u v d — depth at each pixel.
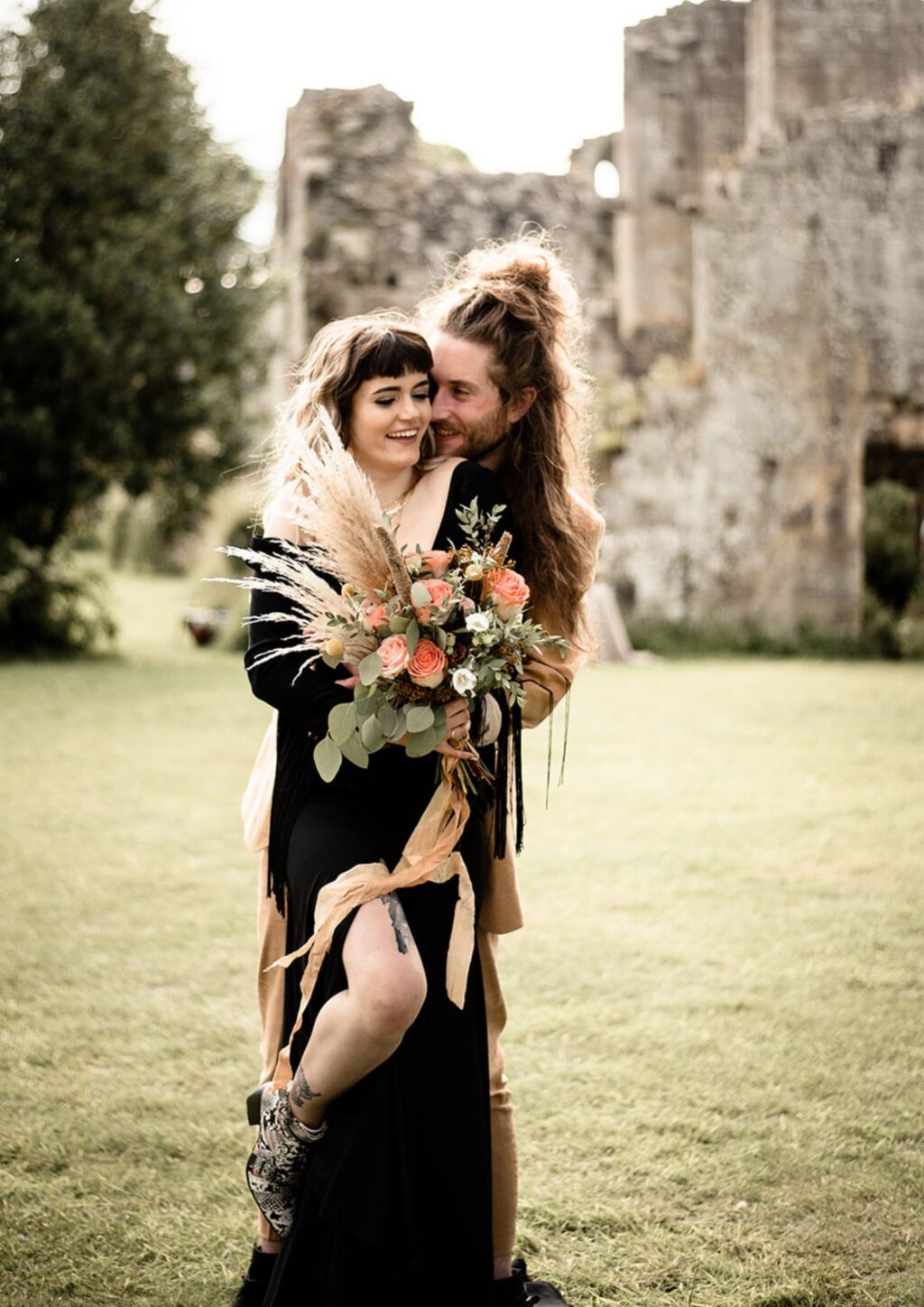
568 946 4.41
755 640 14.55
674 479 14.87
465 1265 2.25
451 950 2.25
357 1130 2.17
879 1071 3.44
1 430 12.91
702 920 4.70
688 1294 2.47
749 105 19.36
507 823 2.52
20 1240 2.65
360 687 2.19
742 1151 3.01
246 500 16.48
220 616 14.98
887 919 4.71
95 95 13.23
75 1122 3.16
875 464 17.12
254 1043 3.65
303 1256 2.22
